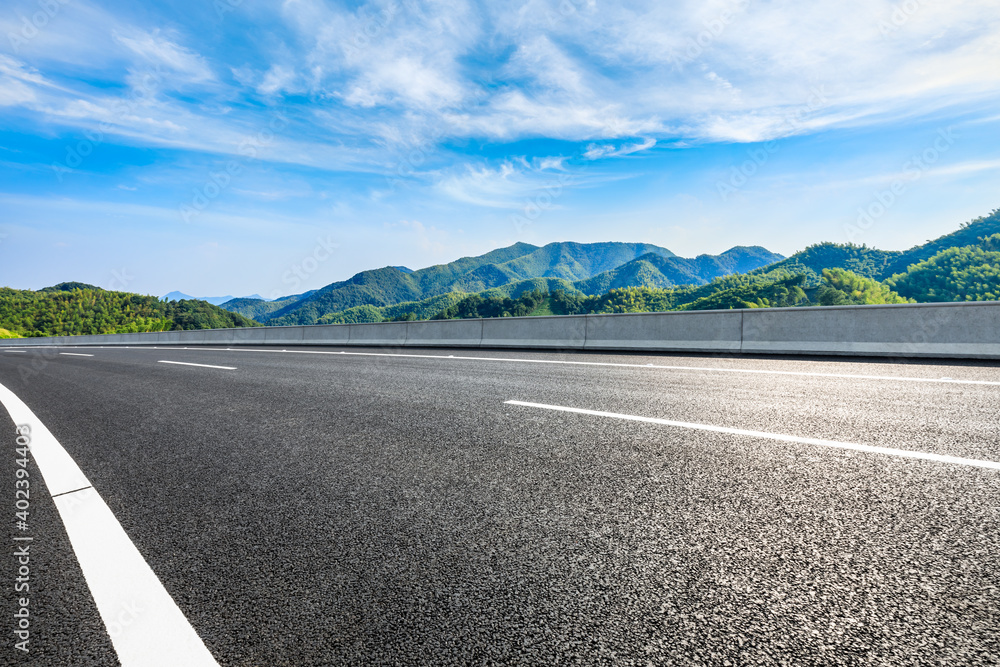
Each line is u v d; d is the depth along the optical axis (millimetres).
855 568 1961
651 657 1517
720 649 1542
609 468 3230
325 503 2889
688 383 6238
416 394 6285
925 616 1657
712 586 1879
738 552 2119
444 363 9648
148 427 5145
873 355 8047
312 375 8727
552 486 2973
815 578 1901
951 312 7578
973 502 2514
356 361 10898
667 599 1809
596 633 1640
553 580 1968
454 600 1863
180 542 2457
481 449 3787
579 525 2441
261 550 2332
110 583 2088
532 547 2244
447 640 1639
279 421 5133
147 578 2117
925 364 7117
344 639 1665
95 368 11891
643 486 2902
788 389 5586
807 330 8781
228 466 3686
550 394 5879
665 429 4094
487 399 5742
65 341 36938
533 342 12914
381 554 2246
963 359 7344
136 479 3479
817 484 2820
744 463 3209
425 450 3834
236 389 7488
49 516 2857
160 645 1665
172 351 18000
